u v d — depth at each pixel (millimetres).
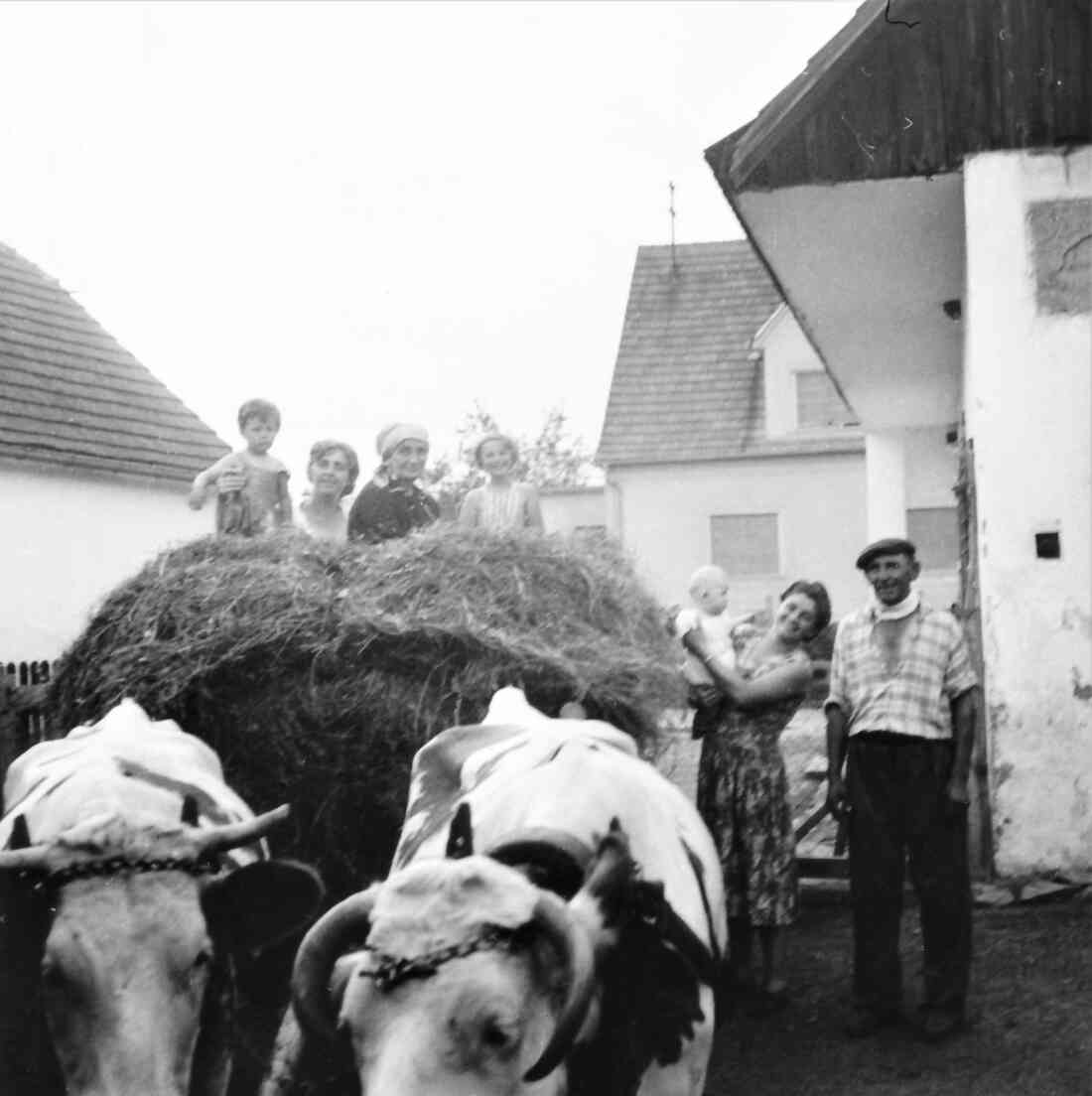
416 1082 3496
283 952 5285
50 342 24031
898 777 6789
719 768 7242
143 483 23422
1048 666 9172
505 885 3756
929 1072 6453
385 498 8797
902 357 15625
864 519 32500
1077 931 8156
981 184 9547
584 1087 4059
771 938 7246
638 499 33344
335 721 6270
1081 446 9273
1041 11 9547
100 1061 4594
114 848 4855
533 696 6355
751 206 10734
